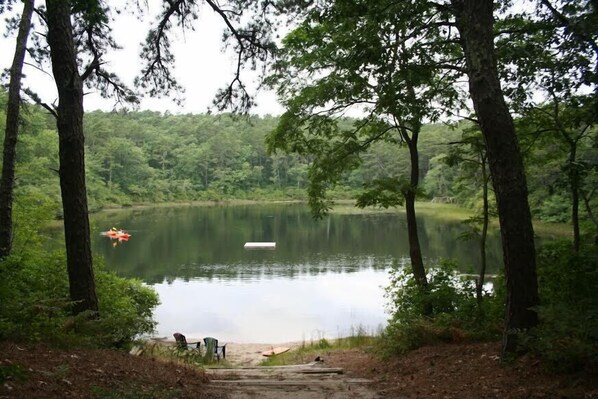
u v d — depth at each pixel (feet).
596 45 20.89
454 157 31.19
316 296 66.08
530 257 17.51
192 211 225.15
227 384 19.17
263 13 27.22
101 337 20.79
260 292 68.74
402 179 32.86
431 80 26.13
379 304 61.57
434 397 15.80
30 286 26.30
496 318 25.23
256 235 135.44
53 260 29.76
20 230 31.01
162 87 30.37
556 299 21.36
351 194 253.03
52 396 11.80
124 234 125.18
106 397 12.48
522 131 29.09
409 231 33.40
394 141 34.60
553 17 22.17
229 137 302.45
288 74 32.12
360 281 75.20
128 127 287.89
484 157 30.55
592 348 14.14
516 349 17.25
